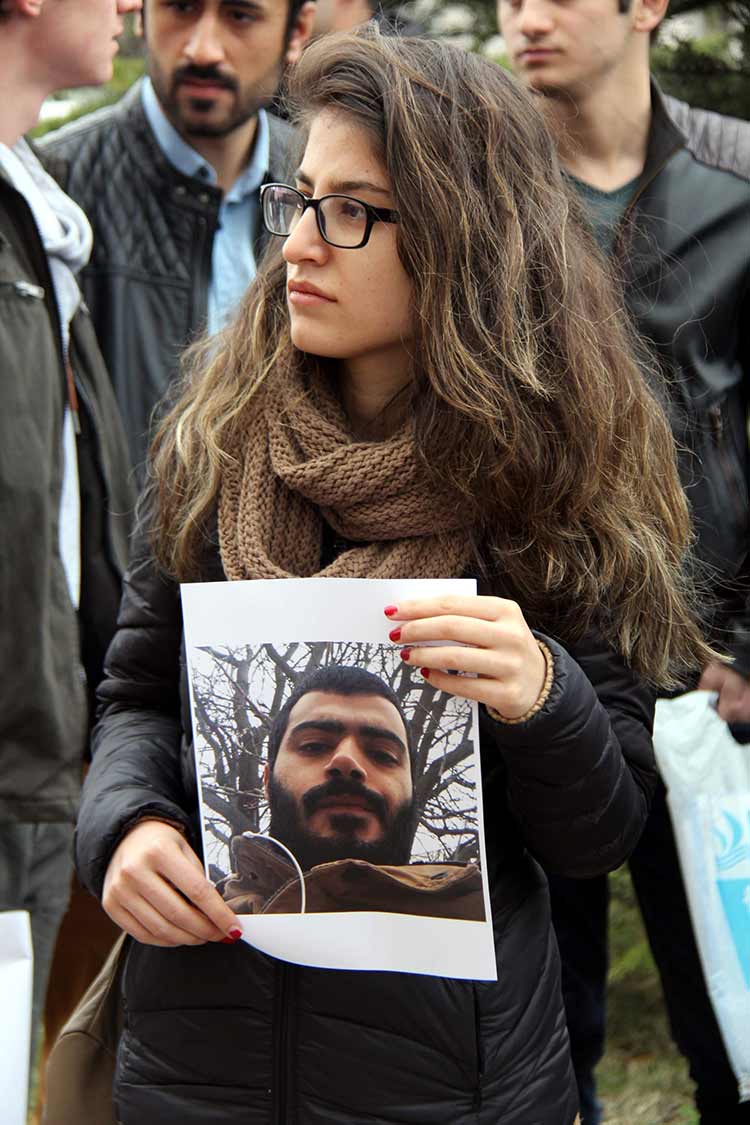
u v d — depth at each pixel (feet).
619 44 8.17
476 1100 5.08
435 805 4.84
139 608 5.84
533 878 5.39
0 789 7.98
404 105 5.09
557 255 5.41
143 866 4.98
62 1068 5.78
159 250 9.78
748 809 7.43
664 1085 10.67
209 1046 5.18
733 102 11.68
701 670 7.13
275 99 9.60
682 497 5.96
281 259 5.71
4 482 7.99
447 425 5.15
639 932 11.62
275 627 4.84
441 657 4.65
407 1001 5.05
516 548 5.22
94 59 8.64
